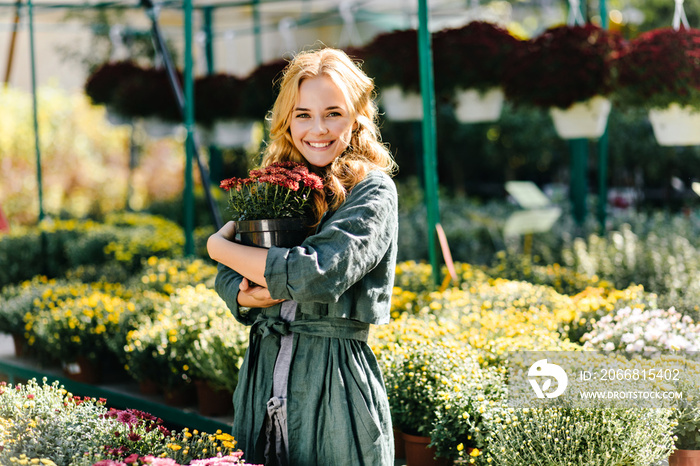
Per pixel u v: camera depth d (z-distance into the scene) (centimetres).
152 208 1047
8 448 213
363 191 186
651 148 1123
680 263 521
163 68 703
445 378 280
